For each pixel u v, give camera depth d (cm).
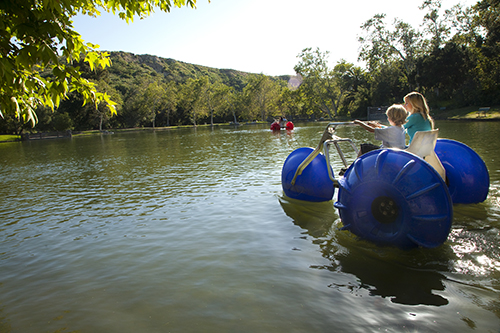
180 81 16038
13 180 1021
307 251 360
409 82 4934
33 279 332
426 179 339
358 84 6831
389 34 4759
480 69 4019
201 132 4000
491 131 1647
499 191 539
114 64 13938
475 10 4144
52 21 263
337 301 259
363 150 468
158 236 436
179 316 250
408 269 306
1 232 499
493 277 283
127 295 287
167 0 387
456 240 360
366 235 375
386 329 221
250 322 237
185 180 826
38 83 302
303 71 6644
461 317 230
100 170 1119
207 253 369
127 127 8544
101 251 396
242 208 545
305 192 564
